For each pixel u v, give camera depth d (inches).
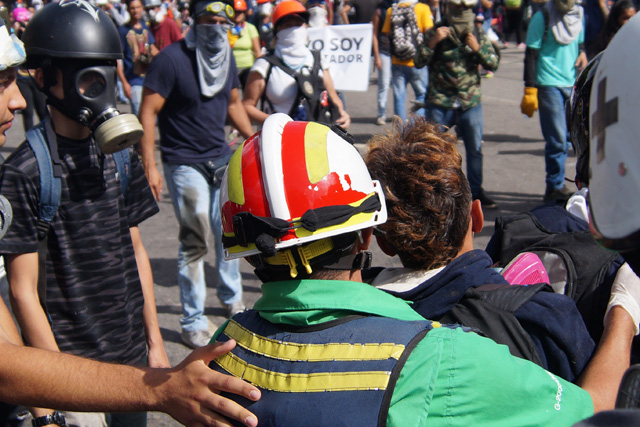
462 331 45.4
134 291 85.7
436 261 62.5
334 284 47.0
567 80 226.7
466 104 225.8
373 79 545.0
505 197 255.0
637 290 66.1
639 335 66.1
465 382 42.6
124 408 50.5
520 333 56.8
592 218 32.6
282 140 47.6
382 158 62.9
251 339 48.5
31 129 76.6
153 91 145.1
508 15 656.4
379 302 47.7
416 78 315.3
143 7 341.7
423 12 315.6
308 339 45.9
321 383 43.9
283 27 165.9
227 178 49.1
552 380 46.4
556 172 235.9
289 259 46.9
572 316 58.6
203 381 46.8
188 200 148.2
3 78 68.6
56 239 77.0
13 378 54.1
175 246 222.2
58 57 73.8
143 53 312.3
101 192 79.7
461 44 220.2
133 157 85.6
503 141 342.0
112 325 82.0
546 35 224.7
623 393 34.9
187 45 145.5
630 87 29.9
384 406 42.3
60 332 79.3
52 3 77.5
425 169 61.2
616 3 187.5
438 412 42.5
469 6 217.6
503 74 531.8
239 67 317.7
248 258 49.7
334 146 47.9
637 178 29.1
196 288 150.9
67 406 53.1
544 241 75.9
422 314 60.3
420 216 60.9
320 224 45.5
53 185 74.8
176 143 148.3
